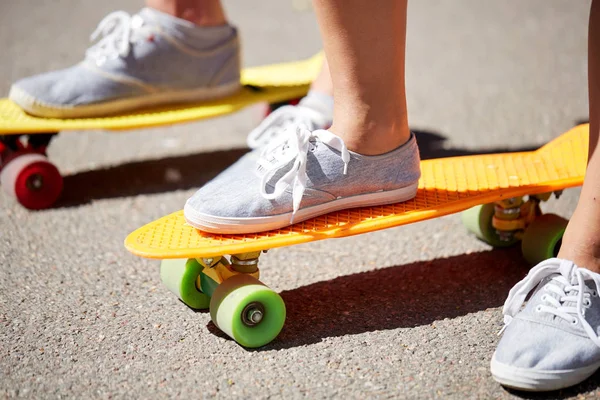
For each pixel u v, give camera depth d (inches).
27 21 224.4
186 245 68.5
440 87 159.8
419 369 64.5
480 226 89.0
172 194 110.0
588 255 64.5
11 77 166.7
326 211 72.8
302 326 72.4
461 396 60.6
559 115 138.2
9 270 86.4
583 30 200.2
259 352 67.9
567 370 59.2
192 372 65.1
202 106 112.9
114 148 131.3
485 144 125.2
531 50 184.1
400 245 91.7
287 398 60.9
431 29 208.8
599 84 63.8
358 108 70.5
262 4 243.4
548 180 81.4
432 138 129.4
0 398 62.0
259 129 106.0
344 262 87.4
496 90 155.6
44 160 103.6
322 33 70.0
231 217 68.9
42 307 77.8
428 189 79.8
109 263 88.3
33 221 100.8
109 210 104.4
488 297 77.5
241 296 66.3
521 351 59.9
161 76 110.3
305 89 121.0
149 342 70.5
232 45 116.6
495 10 227.8
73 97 105.3
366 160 72.0
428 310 75.0
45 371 65.9
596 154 64.3
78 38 202.5
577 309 61.6
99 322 74.6
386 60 69.2
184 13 110.6
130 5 241.3
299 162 69.4
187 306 77.8
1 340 71.1
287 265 86.9
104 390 62.9
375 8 67.0
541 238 80.7
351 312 74.9
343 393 61.4
